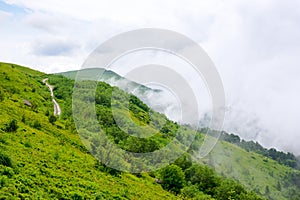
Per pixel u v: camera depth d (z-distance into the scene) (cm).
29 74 17500
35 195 2381
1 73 12725
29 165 3119
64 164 3925
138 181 5347
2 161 2762
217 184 9025
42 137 5197
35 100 10356
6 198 2109
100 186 3556
